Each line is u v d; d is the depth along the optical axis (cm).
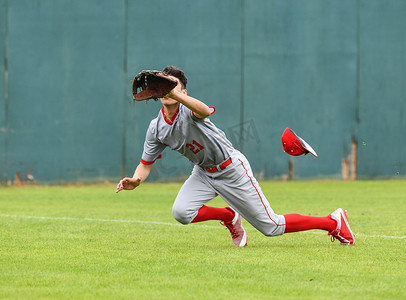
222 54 5522
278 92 5541
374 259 1908
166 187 5166
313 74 5538
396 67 5531
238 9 5516
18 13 5481
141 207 3725
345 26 5522
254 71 5534
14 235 2481
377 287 1536
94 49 5506
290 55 5538
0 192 4881
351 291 1494
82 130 5512
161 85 1789
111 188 5216
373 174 5566
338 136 5547
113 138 5519
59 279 1627
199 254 1998
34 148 5488
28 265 1816
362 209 3522
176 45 5522
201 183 2094
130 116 5503
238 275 1664
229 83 5522
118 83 5509
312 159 5559
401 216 3172
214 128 1975
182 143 1995
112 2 5506
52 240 2339
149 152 2092
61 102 5503
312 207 3650
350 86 5538
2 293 1472
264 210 2059
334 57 5534
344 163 5559
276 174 5547
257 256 1958
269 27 5531
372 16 5525
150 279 1620
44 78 5497
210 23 5522
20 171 5488
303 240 2352
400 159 5556
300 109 5541
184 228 2728
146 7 5512
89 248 2142
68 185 5494
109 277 1648
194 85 5528
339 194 4456
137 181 2053
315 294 1464
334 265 1806
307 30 5525
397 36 5519
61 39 5500
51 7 5488
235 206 2069
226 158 2008
